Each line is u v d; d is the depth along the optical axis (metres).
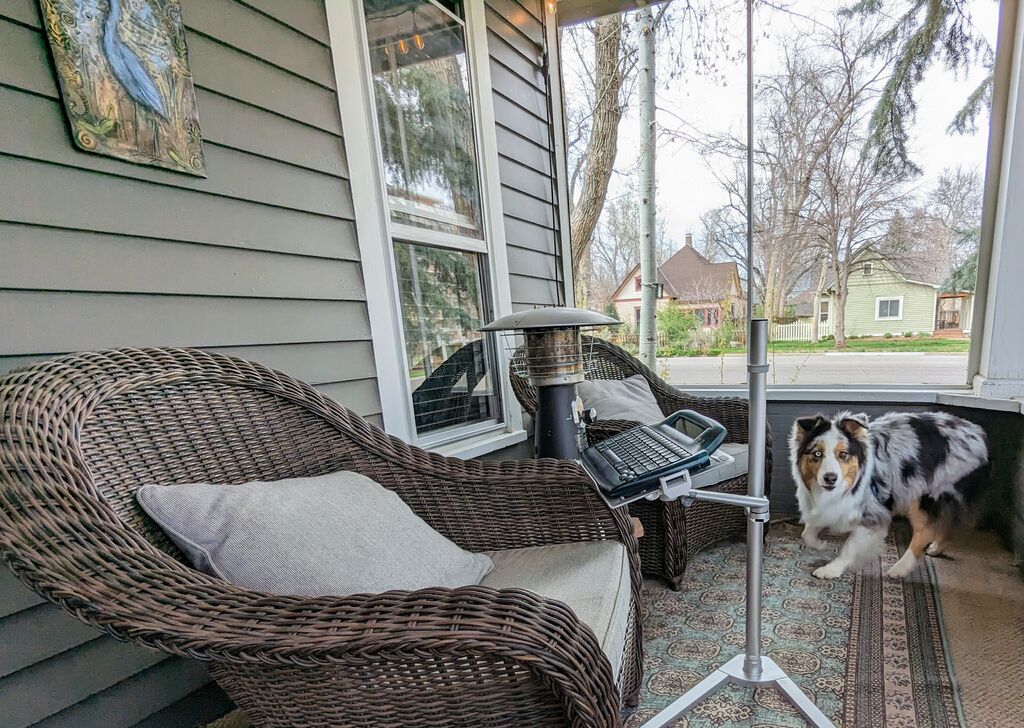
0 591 0.74
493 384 2.06
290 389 1.02
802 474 1.85
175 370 0.85
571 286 2.62
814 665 1.24
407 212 1.65
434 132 1.78
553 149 2.48
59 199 0.81
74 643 0.82
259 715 0.68
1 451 0.57
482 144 1.98
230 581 0.68
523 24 2.27
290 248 1.21
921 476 1.70
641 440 1.02
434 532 0.96
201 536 0.70
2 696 0.75
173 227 0.98
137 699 0.90
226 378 0.93
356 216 1.38
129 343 0.91
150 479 0.78
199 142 1.02
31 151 0.78
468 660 0.57
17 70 0.76
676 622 1.47
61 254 0.82
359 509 0.86
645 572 1.71
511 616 0.58
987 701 1.10
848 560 1.71
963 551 1.78
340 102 1.33
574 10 2.52
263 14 1.14
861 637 1.35
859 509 1.72
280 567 0.69
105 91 0.86
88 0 0.84
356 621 0.56
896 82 1.96
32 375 0.68
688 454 0.86
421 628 0.55
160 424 0.81
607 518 1.05
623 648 0.86
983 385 1.82
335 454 1.06
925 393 1.98
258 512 0.75
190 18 1.00
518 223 2.25
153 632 0.52
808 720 1.01
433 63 1.77
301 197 1.24
